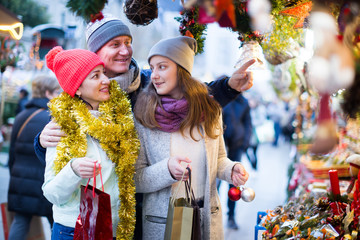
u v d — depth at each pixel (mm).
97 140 2963
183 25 3496
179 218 2748
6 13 3336
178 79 3178
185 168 2908
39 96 5227
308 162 6090
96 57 2941
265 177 12148
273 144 21984
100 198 2510
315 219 2922
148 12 3180
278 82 6051
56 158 2814
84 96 2975
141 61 5020
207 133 3234
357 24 1876
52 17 8453
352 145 5273
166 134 3168
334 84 1595
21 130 5004
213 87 3699
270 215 3336
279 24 3510
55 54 3027
